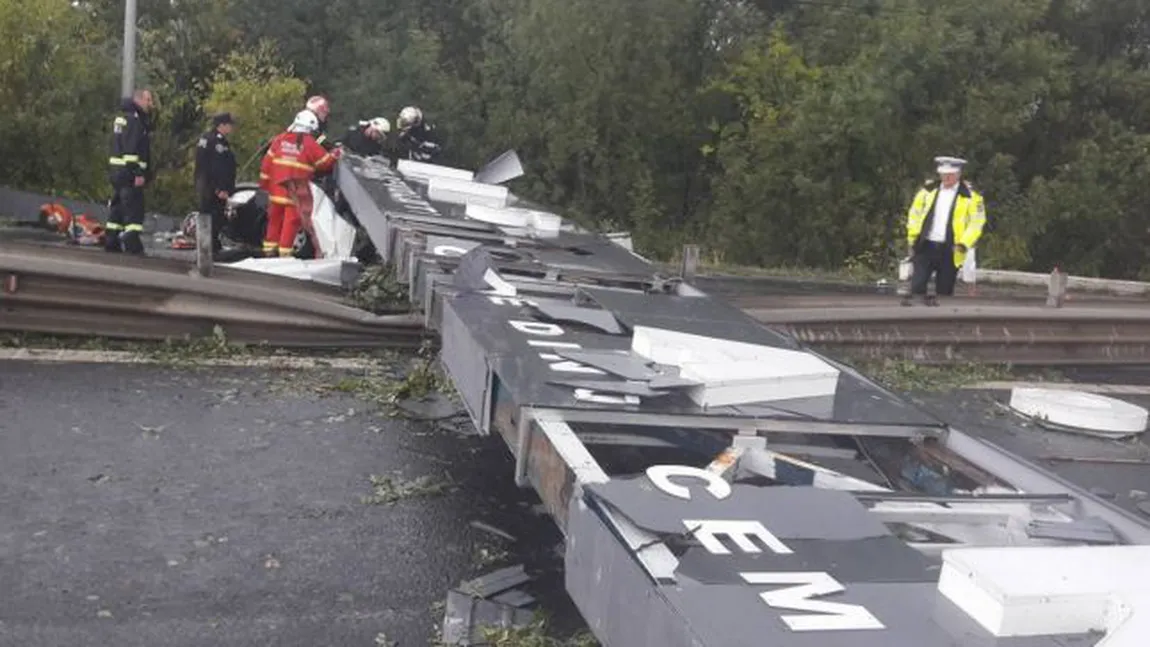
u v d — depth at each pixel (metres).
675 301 5.68
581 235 8.09
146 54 26.31
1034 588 2.30
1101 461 7.23
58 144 20.25
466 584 4.52
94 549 4.50
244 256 11.11
